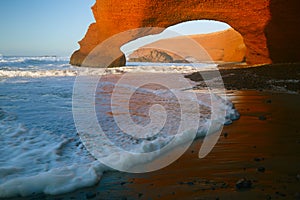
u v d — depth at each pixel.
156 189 2.34
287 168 2.75
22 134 4.16
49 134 4.21
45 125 4.78
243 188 2.28
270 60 24.02
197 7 21.30
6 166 2.81
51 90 10.17
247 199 2.05
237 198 2.08
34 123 4.92
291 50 22.14
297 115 5.86
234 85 12.51
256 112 6.25
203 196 2.14
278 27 21.48
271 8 20.64
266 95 9.20
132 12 21.97
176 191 2.27
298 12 19.88
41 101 7.53
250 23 22.56
